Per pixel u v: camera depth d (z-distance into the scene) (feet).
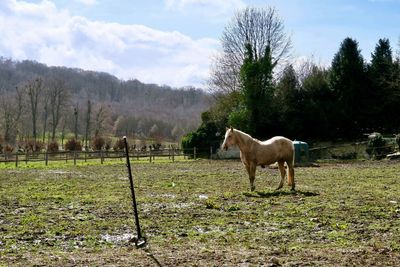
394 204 44.60
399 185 61.46
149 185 63.26
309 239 30.35
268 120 153.07
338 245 28.55
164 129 251.39
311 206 43.34
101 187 61.21
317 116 155.53
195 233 32.27
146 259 25.26
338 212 40.09
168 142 233.35
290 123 154.10
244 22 162.09
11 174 84.48
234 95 161.07
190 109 337.11
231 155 135.95
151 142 217.56
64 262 24.66
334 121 158.10
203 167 101.14
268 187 60.34
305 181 67.62
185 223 35.88
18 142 197.16
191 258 25.36
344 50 165.99
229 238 30.63
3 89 322.96
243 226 34.71
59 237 31.30
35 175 82.02
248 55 158.81
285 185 62.44
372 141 124.16
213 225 35.14
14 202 47.39
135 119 258.78
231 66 167.12
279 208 42.65
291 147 56.65
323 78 171.42
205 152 145.07
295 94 161.99
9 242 29.66
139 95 382.42
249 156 55.31
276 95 160.45
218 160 130.00
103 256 26.07
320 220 36.58
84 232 32.71
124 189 58.65
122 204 45.70
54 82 247.91
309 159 120.98
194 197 50.62
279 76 163.84
